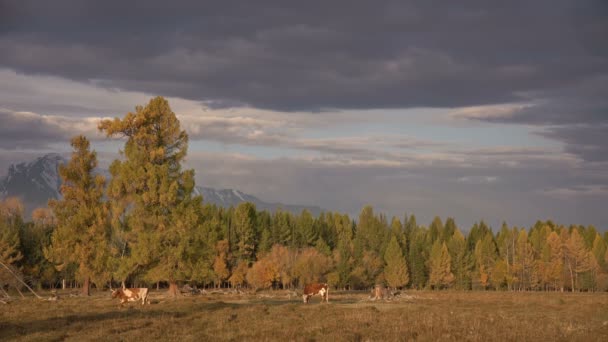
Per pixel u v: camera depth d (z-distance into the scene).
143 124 51.34
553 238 109.50
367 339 21.34
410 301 48.34
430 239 126.62
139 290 38.59
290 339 21.72
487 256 113.88
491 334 22.88
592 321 29.72
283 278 92.69
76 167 58.06
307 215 123.38
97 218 56.81
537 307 40.81
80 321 27.97
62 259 58.09
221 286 106.62
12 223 82.75
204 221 52.38
